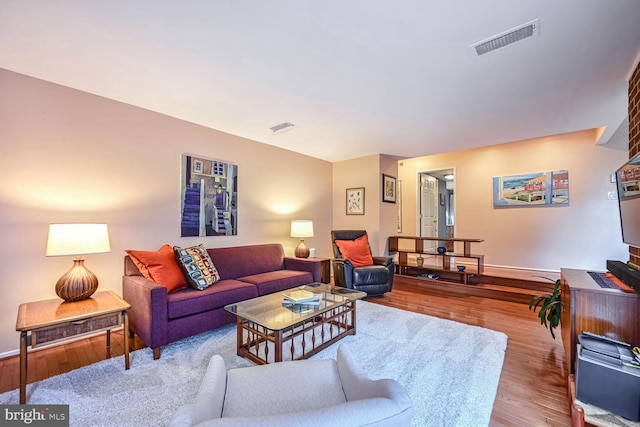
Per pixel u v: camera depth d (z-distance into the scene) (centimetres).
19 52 191
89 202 253
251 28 167
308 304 233
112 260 266
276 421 53
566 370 199
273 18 158
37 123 227
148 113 291
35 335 165
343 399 107
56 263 236
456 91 247
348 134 370
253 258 348
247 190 389
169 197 306
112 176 267
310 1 145
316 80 229
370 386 85
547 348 233
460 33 171
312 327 221
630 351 147
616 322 160
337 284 385
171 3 146
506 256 509
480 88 241
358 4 148
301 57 197
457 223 567
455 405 161
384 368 200
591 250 439
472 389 176
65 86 240
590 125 333
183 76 223
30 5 147
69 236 200
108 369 198
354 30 169
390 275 396
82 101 249
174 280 248
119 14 155
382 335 258
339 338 245
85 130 251
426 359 213
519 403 164
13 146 217
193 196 327
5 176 214
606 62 200
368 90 245
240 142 380
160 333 214
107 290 253
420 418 150
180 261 259
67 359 213
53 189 235
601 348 150
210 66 209
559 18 157
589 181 441
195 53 193
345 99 264
